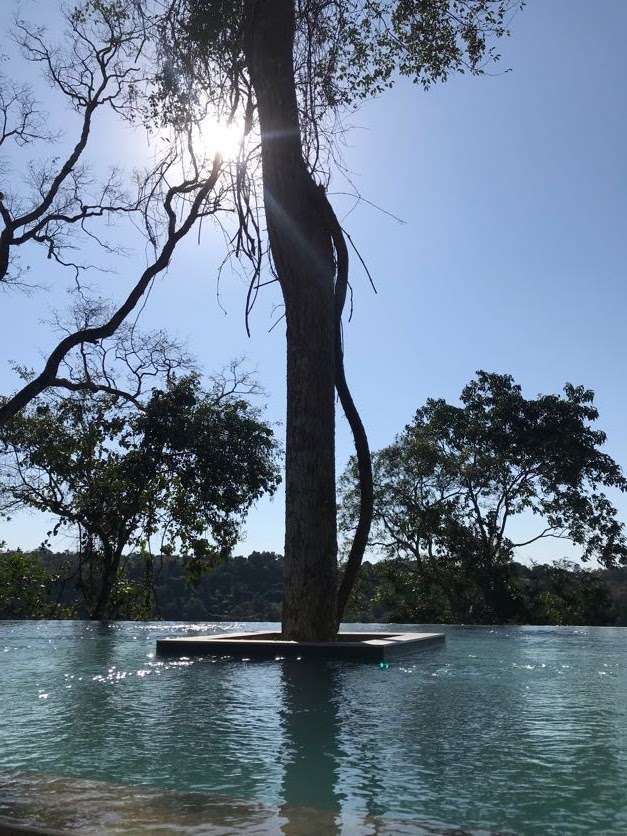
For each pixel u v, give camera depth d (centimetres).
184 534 2272
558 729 354
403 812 220
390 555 2997
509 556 2942
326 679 564
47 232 1870
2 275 1798
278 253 862
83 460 2261
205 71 1198
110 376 2102
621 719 381
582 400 3066
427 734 343
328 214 871
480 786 250
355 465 3000
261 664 683
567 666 659
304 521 813
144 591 2531
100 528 2256
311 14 1029
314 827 189
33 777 249
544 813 219
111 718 394
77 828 187
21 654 785
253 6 915
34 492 2294
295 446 830
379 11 1259
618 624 2986
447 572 2972
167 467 2205
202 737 340
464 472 2889
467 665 667
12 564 2728
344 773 270
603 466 2972
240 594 3544
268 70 901
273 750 311
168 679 564
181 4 1161
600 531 2938
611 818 214
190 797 220
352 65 1269
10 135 1788
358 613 3216
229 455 2202
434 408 3191
